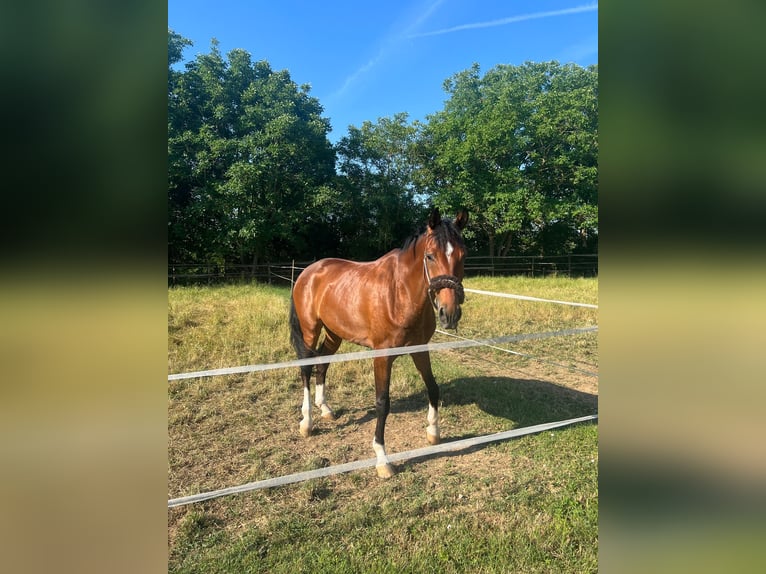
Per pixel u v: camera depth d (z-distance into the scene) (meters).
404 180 20.62
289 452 3.19
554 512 2.44
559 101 17.80
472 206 18.31
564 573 2.03
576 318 7.50
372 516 2.44
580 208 16.91
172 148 14.52
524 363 5.41
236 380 4.64
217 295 10.25
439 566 2.08
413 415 3.87
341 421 3.78
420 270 2.79
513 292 10.12
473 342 2.90
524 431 3.05
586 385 4.59
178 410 3.87
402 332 2.95
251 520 2.42
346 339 3.47
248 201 14.98
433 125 20.39
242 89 16.94
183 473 2.87
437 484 2.76
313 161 17.62
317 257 20.41
